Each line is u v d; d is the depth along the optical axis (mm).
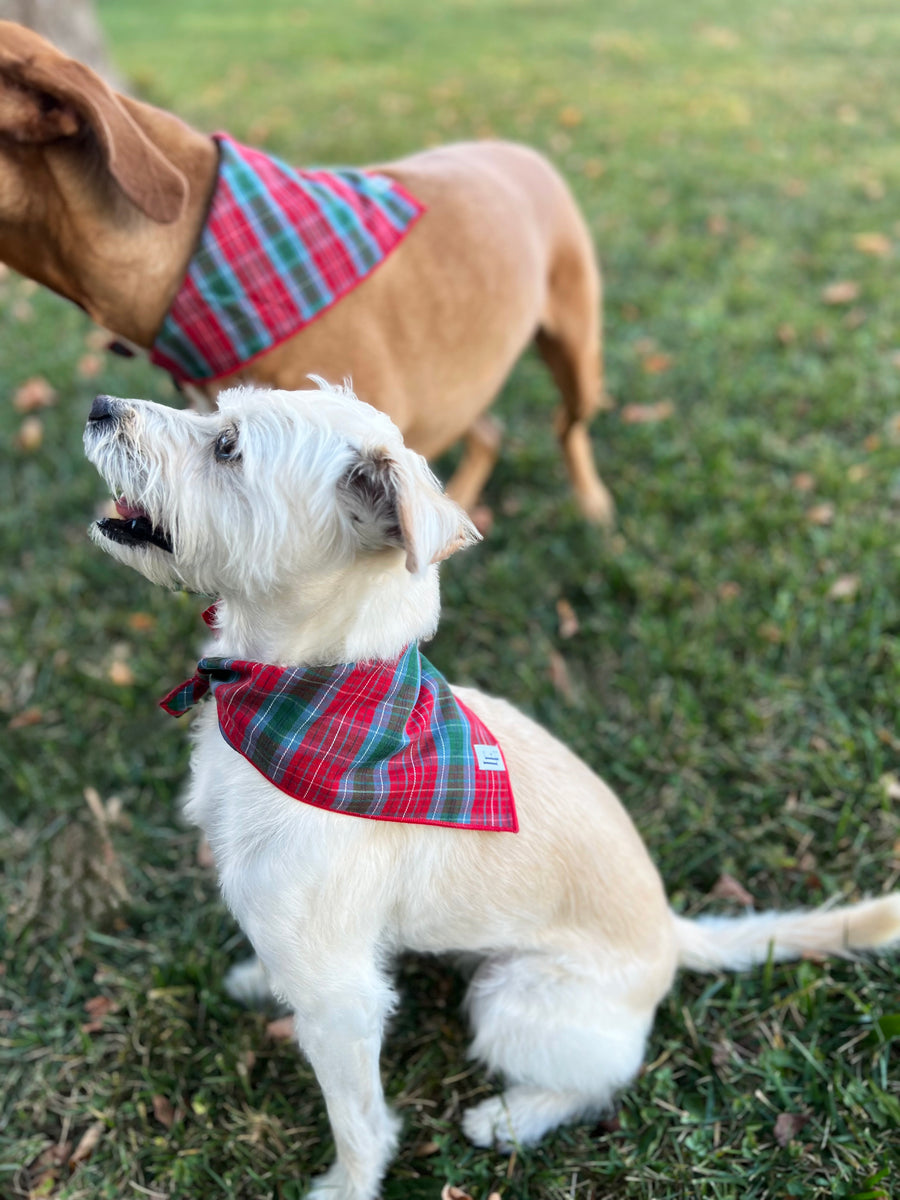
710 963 714
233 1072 706
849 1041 694
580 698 948
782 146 2133
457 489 1154
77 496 1194
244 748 561
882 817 815
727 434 1227
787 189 1899
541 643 996
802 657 950
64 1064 716
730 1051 699
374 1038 603
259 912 571
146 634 1021
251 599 567
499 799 588
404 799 557
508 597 1042
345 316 780
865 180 1911
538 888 619
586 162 2111
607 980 635
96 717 950
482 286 878
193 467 552
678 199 1896
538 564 1084
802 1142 650
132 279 750
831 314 1480
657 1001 667
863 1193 608
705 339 1433
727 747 884
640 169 2047
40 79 671
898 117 2250
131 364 1448
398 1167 669
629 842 658
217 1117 690
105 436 550
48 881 828
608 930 637
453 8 3943
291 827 562
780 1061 687
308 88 2816
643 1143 660
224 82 2939
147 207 690
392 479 502
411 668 579
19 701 967
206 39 3670
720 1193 633
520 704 948
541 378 1417
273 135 2369
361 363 800
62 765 901
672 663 949
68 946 789
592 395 1110
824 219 1771
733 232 1755
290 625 570
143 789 894
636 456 1241
